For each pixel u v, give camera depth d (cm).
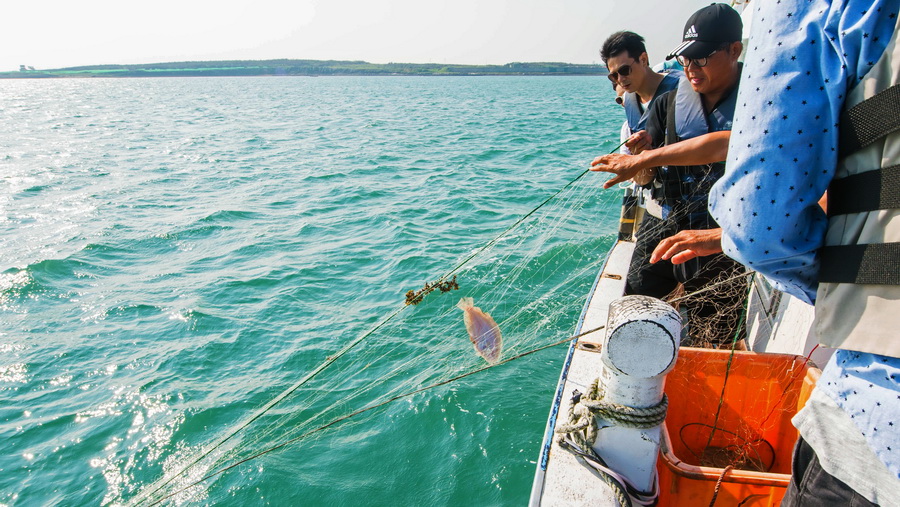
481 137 2553
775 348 344
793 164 127
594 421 203
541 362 597
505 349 537
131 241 1065
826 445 136
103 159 2070
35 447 523
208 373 623
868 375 124
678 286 375
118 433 537
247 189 1509
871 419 122
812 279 141
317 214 1232
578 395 227
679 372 265
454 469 478
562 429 212
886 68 115
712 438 269
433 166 1795
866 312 122
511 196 1330
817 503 141
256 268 916
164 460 504
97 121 3825
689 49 303
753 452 262
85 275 904
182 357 654
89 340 698
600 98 6425
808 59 126
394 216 1188
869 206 121
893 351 117
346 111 4456
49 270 916
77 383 612
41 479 489
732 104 314
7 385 612
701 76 310
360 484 469
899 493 120
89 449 520
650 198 391
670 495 221
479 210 1209
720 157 259
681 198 359
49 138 2789
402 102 5675
